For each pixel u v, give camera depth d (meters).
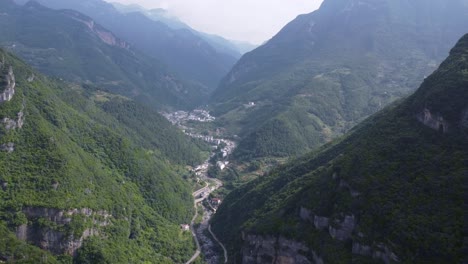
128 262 183.88
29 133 197.25
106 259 174.00
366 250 133.38
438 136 153.50
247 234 194.62
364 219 138.50
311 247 155.75
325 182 174.75
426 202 130.50
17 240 159.00
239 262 193.00
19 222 164.62
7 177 175.50
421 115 166.00
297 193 190.75
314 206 166.00
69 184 186.50
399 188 140.50
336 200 157.12
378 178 148.38
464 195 126.00
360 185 149.50
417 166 145.38
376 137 173.38
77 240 173.12
